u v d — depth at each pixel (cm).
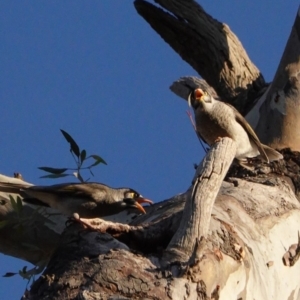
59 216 1102
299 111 1211
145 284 688
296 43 1238
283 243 891
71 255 733
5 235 1115
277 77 1240
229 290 749
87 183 1060
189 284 696
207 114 1186
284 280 858
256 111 1273
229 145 770
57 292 690
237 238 805
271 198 961
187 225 729
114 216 1080
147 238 792
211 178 746
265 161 1136
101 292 680
